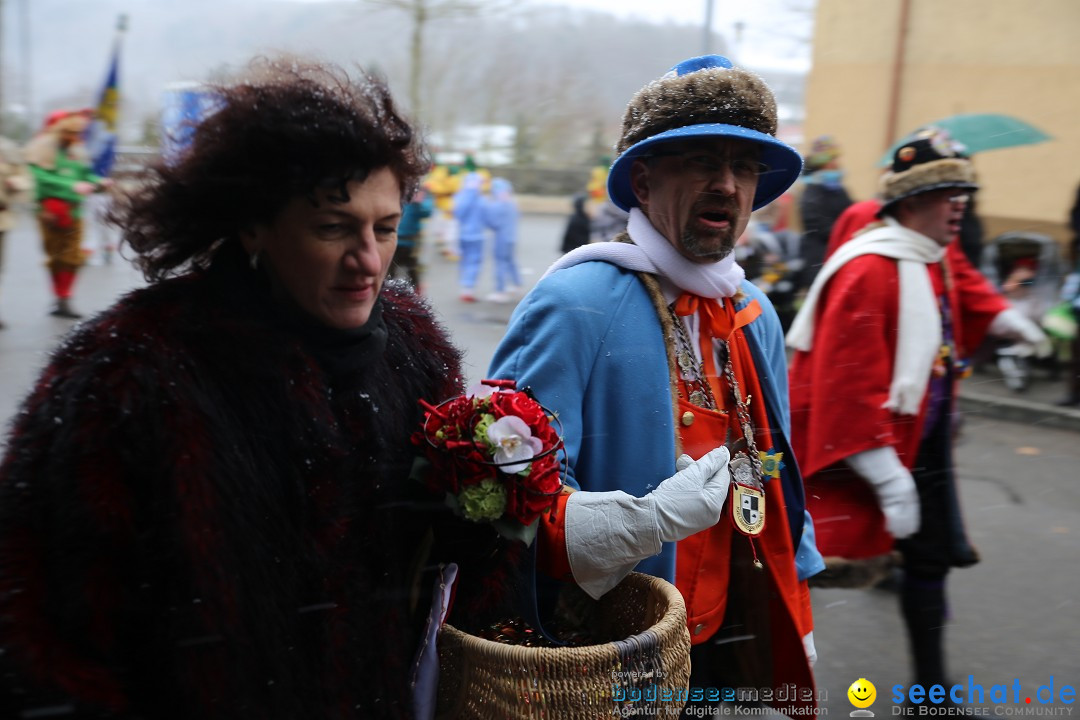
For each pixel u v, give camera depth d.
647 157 2.19
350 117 1.45
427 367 1.80
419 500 1.76
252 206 1.46
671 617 1.76
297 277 1.50
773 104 2.18
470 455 1.68
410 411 1.75
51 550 1.32
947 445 3.18
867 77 11.77
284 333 1.49
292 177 1.43
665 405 2.13
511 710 1.65
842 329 3.03
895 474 2.97
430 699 1.69
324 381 1.51
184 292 1.48
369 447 1.58
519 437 1.70
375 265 1.51
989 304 3.33
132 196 1.50
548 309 2.14
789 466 2.34
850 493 3.11
